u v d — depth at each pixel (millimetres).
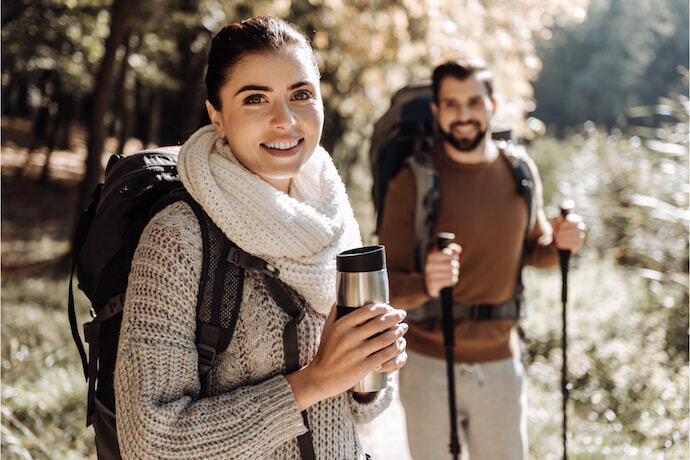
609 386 5266
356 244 1712
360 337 1394
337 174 1716
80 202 11938
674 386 5059
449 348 2754
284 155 1520
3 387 4488
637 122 36406
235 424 1388
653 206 7281
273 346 1488
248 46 1484
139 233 1562
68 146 28625
